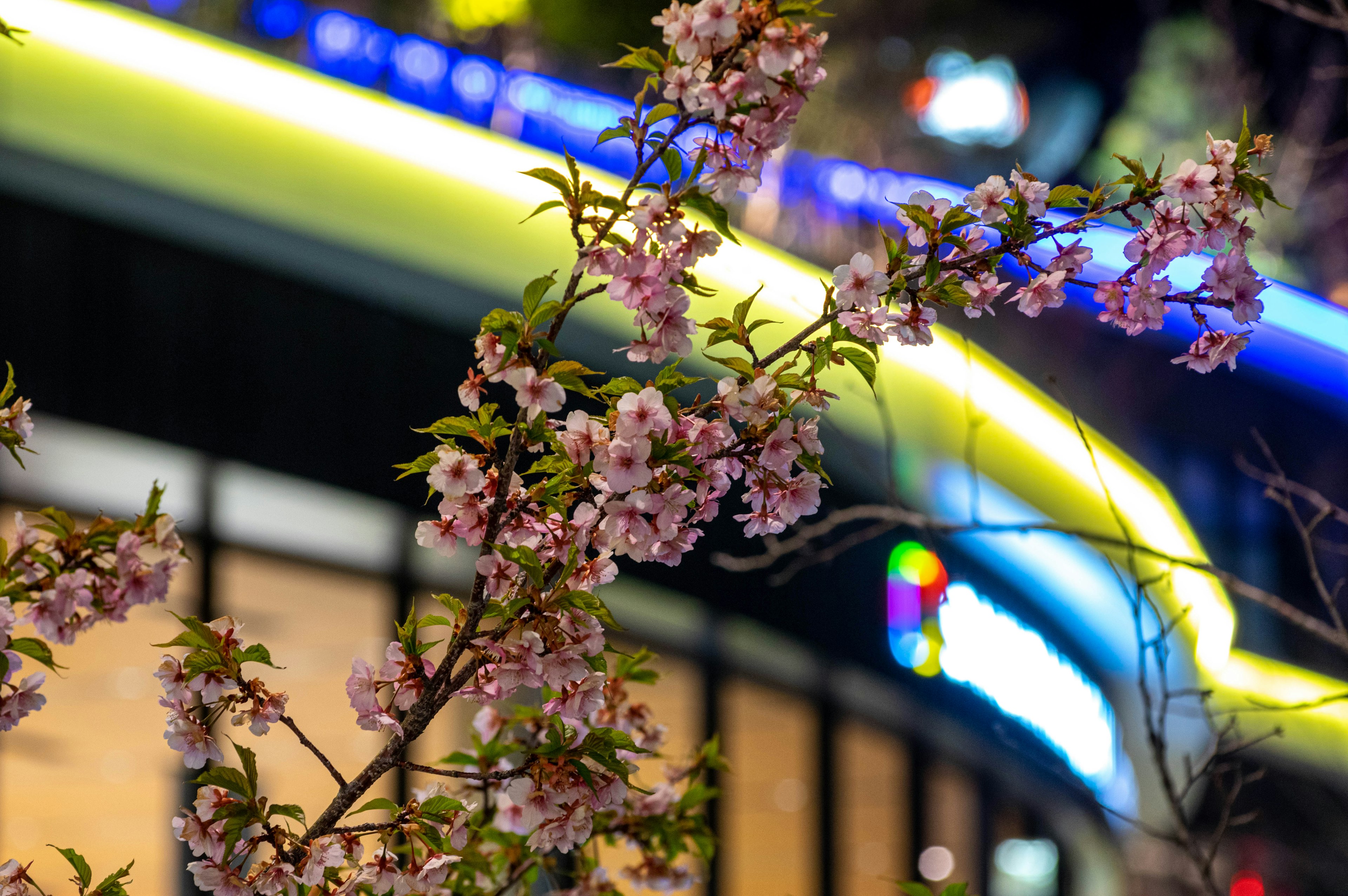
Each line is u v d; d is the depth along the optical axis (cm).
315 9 998
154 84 719
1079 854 1045
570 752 170
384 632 826
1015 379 999
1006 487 963
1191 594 1034
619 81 1279
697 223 156
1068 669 994
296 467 737
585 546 172
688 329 158
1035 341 1060
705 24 150
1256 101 1612
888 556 916
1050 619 984
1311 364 1154
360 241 759
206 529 771
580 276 154
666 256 155
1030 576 972
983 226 181
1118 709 1007
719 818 941
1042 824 1047
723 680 948
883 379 929
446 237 792
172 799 740
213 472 714
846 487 900
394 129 802
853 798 1002
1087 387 1073
